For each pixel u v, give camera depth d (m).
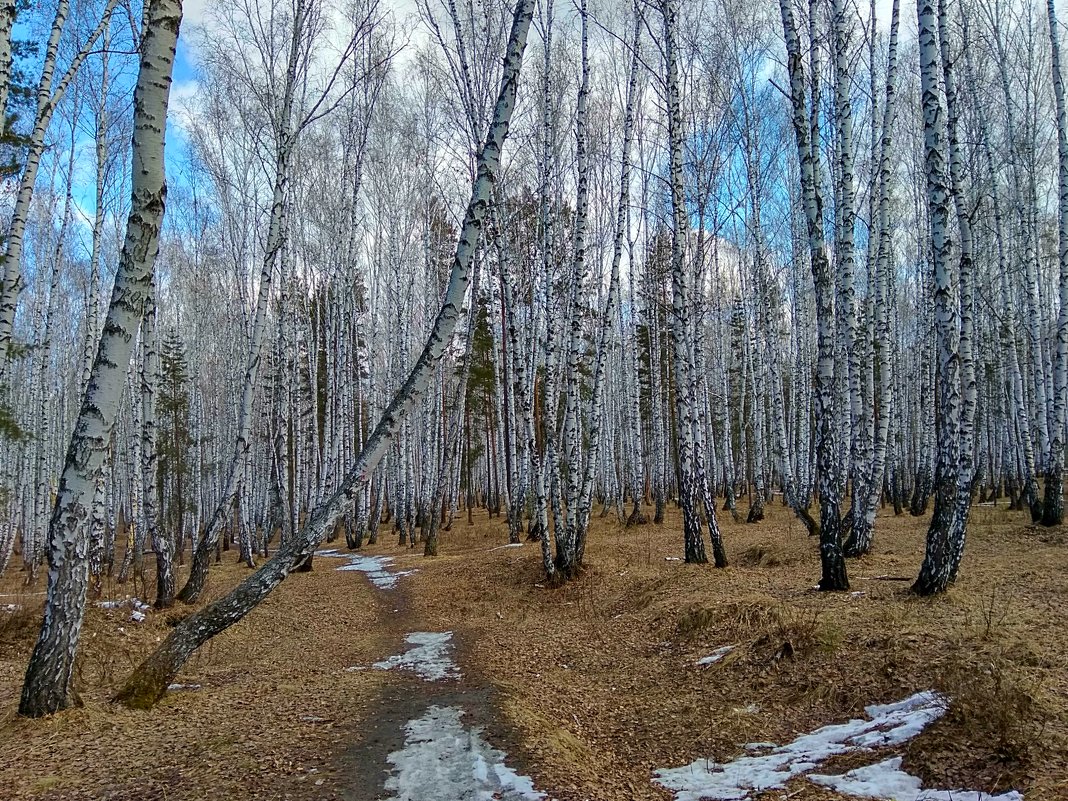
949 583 9.13
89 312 14.83
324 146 25.86
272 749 5.62
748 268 29.73
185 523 41.38
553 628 11.32
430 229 28.34
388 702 7.12
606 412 30.94
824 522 10.27
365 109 23.20
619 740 6.46
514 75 7.32
